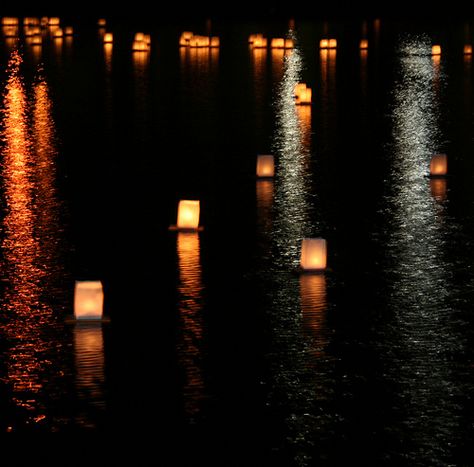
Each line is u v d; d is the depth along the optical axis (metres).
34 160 29.72
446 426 12.70
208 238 21.66
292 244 21.16
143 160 29.91
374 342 15.48
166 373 14.34
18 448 12.26
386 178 27.61
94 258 20.09
